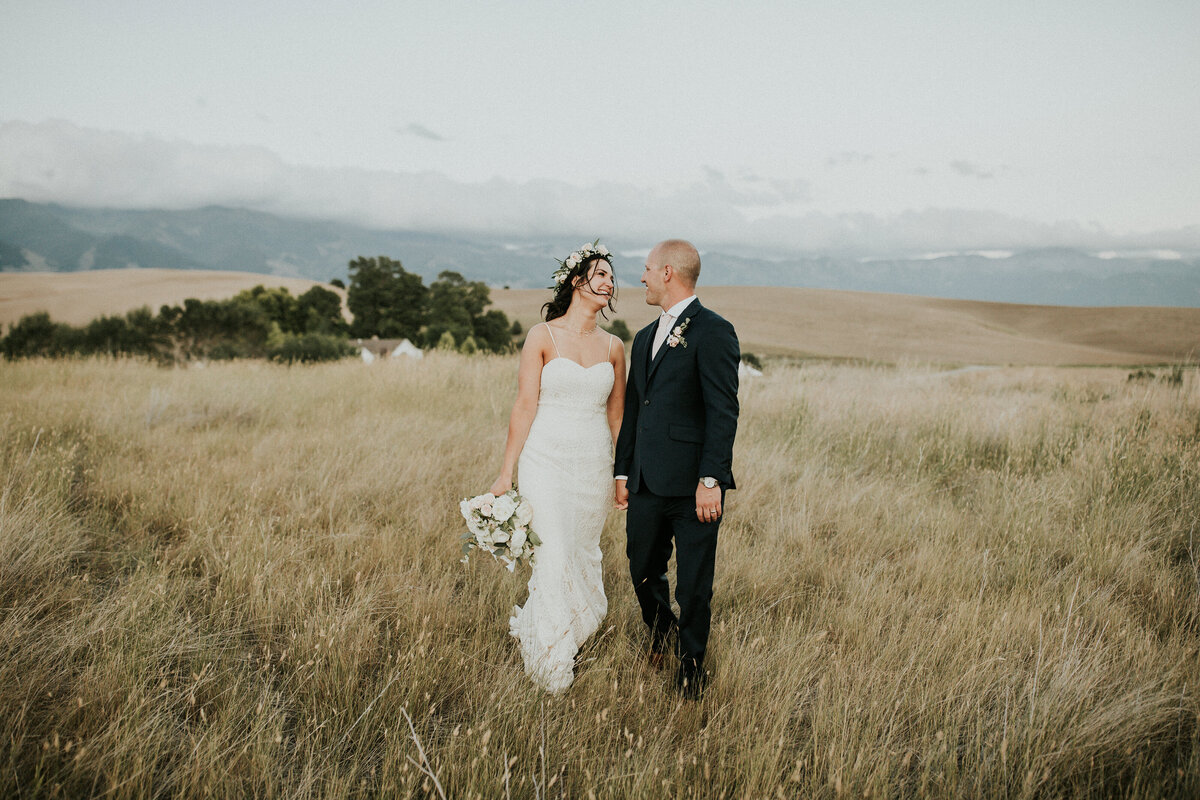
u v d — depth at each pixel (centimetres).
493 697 238
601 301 286
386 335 6825
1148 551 389
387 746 217
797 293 10556
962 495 511
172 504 420
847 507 468
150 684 242
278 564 334
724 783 207
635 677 267
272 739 205
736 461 568
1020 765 215
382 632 298
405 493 464
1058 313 9656
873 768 212
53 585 301
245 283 9756
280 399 783
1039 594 333
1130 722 230
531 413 288
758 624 307
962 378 1512
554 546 278
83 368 1020
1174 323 8569
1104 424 640
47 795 186
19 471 430
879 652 284
